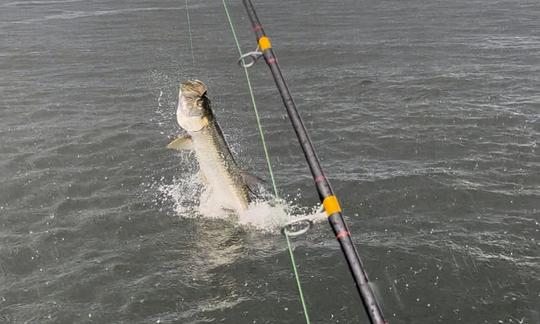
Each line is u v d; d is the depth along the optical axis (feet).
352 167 28.48
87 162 29.60
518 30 61.05
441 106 37.17
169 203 25.36
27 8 91.61
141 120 35.96
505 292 18.80
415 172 27.37
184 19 78.38
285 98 15.21
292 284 19.51
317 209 24.64
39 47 60.23
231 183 24.11
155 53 56.85
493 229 22.47
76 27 73.05
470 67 46.62
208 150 23.65
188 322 17.83
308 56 53.21
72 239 22.62
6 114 37.63
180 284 19.71
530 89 40.16
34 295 19.27
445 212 23.89
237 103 39.96
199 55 55.47
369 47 55.77
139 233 23.04
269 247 21.86
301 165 29.32
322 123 34.86
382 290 19.10
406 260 20.54
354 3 87.04
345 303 18.47
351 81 44.11
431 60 49.65
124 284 19.79
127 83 45.57
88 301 18.97
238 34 66.08
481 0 83.20
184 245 22.16
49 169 28.71
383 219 23.52
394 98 39.45
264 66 50.24
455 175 26.94
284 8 84.64
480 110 35.99
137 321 17.97
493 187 25.73
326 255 21.06
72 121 35.99
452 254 20.80
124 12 85.97
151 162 29.50
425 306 18.34
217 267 20.63
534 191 25.32
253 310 18.28
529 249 21.08
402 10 78.28
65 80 46.68
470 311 18.04
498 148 30.04
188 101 22.93
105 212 24.59
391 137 32.07
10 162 29.53
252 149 31.60
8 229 23.32
